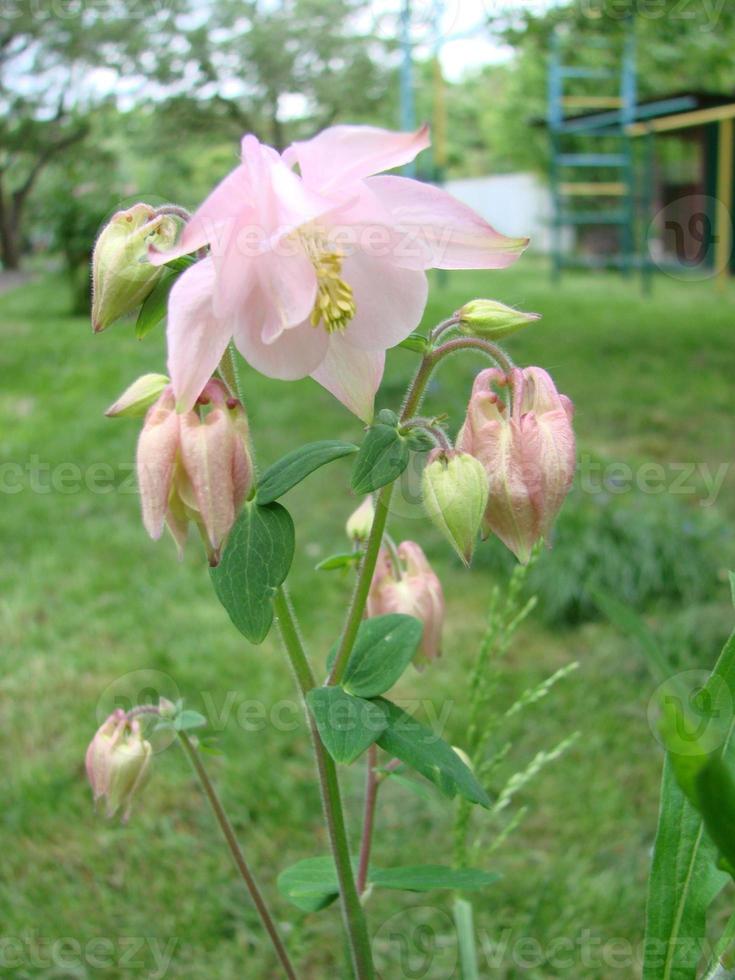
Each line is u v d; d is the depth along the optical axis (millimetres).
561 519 4879
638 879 2850
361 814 3164
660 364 9195
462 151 36000
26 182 18516
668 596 4598
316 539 5254
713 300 13977
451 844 3023
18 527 5570
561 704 3752
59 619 4504
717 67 14945
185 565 5070
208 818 3184
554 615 4469
